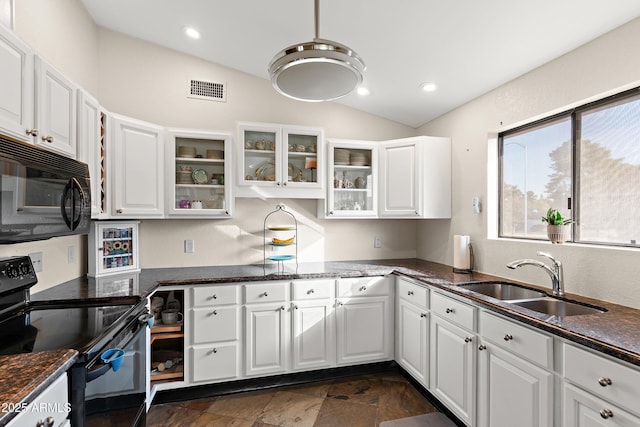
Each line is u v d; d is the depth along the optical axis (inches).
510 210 99.1
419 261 132.4
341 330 105.5
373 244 136.6
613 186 71.8
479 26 75.0
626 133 69.2
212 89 117.9
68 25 87.8
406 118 132.7
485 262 102.5
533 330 58.8
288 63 55.1
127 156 93.9
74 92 70.7
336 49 53.4
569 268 77.3
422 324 94.1
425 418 85.3
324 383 104.0
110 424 54.1
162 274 101.0
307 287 102.3
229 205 107.7
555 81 80.5
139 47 110.7
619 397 44.9
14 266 62.6
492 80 95.1
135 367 66.5
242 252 121.3
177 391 94.3
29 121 55.2
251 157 114.0
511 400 63.5
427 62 92.7
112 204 91.1
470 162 109.5
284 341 100.2
